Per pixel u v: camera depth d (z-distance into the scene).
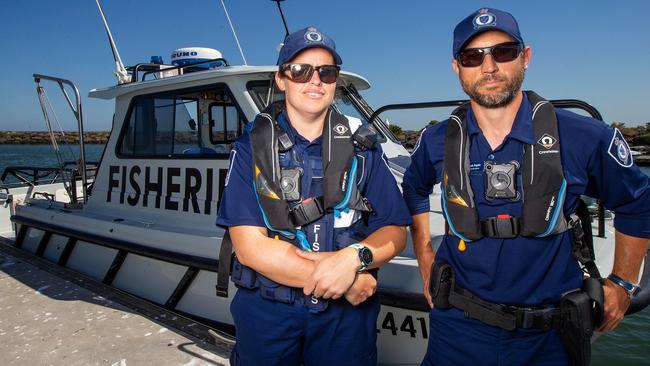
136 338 2.86
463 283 1.57
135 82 3.76
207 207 3.29
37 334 2.93
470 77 1.45
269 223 1.60
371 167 1.70
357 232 1.68
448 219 1.55
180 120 3.55
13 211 5.55
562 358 1.51
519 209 1.45
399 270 2.44
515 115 1.48
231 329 3.11
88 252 4.07
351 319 1.65
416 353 2.45
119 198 3.89
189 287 3.29
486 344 1.53
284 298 1.61
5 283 3.79
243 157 1.68
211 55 4.18
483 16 1.42
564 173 1.42
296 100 1.62
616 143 1.38
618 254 1.52
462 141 1.53
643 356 4.02
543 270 1.45
